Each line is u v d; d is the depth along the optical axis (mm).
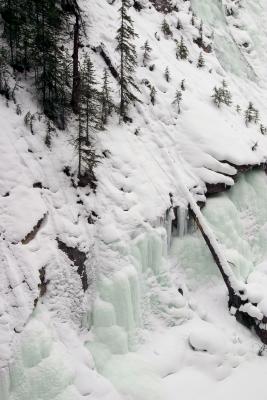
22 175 11367
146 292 12609
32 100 13359
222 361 11688
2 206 10539
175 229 14227
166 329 12477
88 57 16219
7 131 11812
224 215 15055
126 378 10453
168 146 15523
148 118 15898
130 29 15117
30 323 9609
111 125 14734
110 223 12312
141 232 12656
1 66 12977
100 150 13641
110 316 11367
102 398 9648
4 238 10164
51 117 13461
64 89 14352
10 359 8828
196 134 15938
